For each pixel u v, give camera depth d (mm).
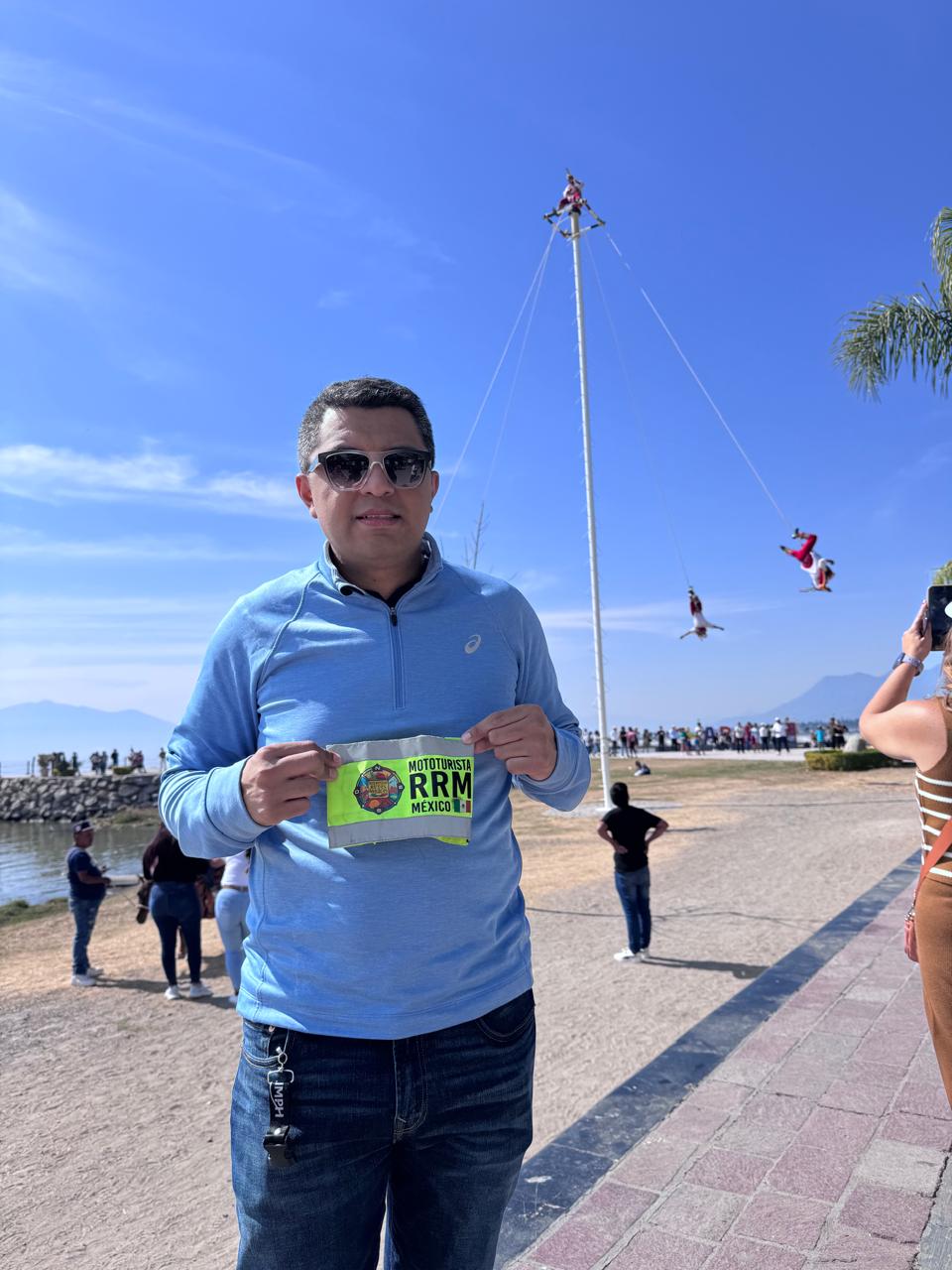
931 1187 3225
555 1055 6016
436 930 1562
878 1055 4535
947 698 2238
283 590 1740
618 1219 3145
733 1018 5273
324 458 1685
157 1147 5031
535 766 1644
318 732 1619
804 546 13328
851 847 14148
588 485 19375
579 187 19109
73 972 8867
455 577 1812
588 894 11953
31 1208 4352
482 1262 1660
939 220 10078
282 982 1562
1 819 46062
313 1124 1479
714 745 53156
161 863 8227
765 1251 2898
